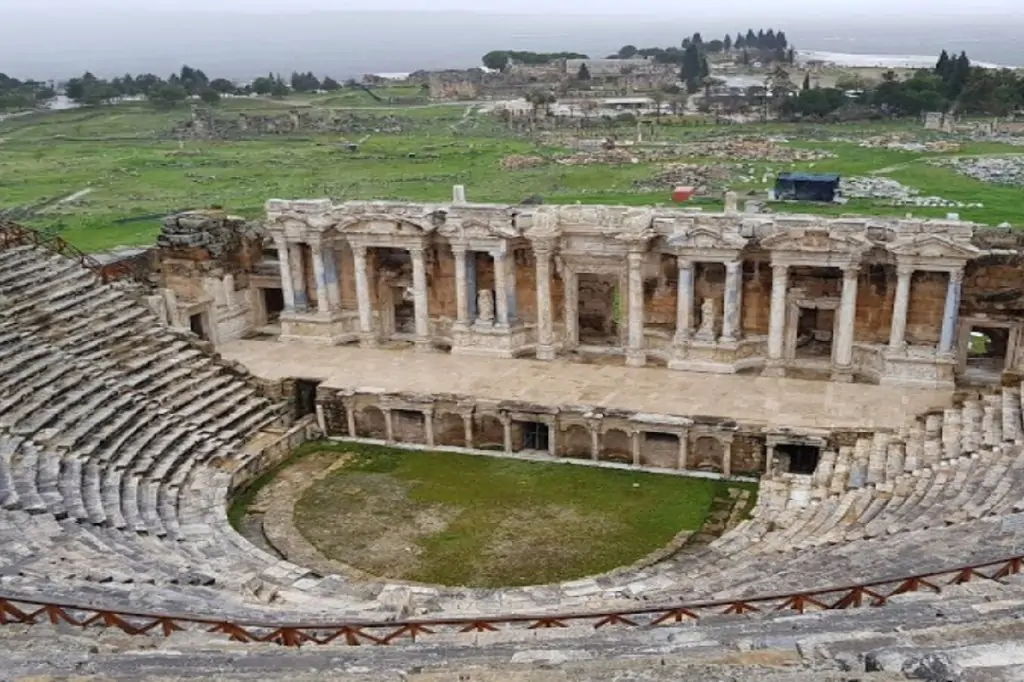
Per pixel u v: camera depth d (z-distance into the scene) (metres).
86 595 20.39
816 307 42.97
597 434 38.84
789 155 129.62
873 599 17.05
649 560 31.33
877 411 38.47
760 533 29.88
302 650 15.77
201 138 174.12
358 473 38.97
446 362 46.47
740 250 42.41
